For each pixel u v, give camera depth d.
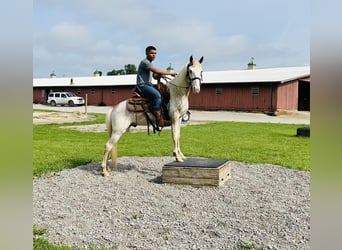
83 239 3.53
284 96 27.81
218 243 3.42
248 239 3.49
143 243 3.43
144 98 5.80
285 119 22.77
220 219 4.05
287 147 9.73
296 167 6.85
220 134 13.34
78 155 8.32
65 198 4.88
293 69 33.31
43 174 6.23
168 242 3.46
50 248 3.21
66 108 33.03
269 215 4.16
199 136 12.63
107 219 4.10
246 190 5.23
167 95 5.78
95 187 5.43
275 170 6.65
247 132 14.15
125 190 5.26
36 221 3.98
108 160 7.63
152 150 9.18
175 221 4.02
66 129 14.97
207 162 5.80
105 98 37.56
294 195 4.99
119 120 5.93
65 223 3.96
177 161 5.88
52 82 42.84
